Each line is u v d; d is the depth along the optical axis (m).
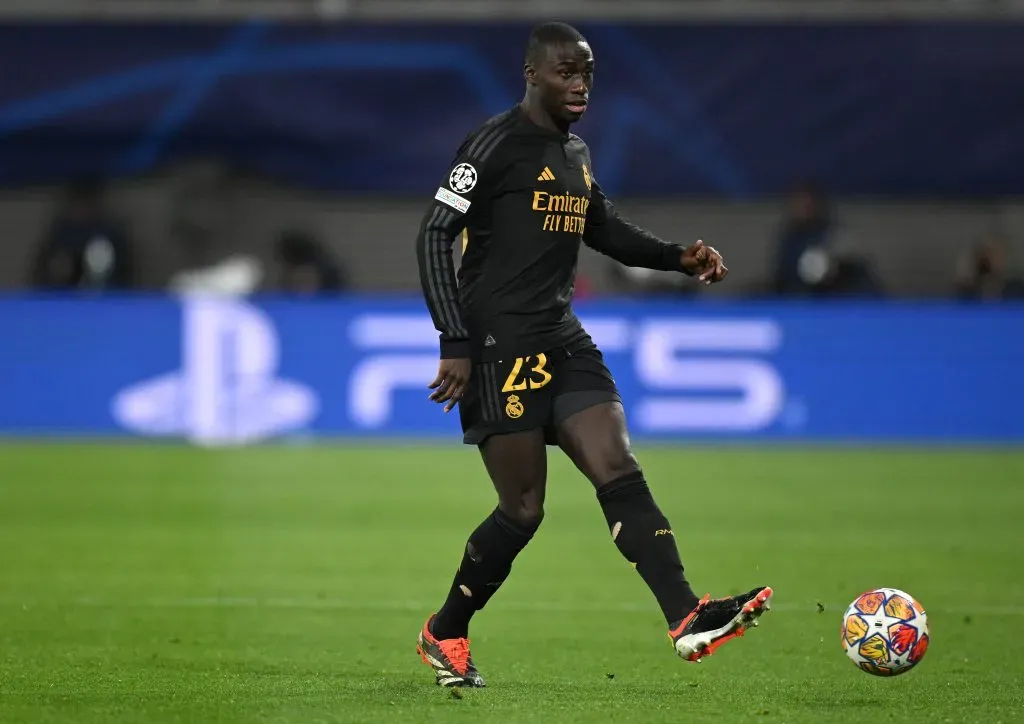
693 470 52.06
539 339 19.47
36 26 65.69
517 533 19.81
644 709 18.84
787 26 65.62
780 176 66.50
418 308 61.00
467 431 19.91
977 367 60.78
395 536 38.22
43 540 37.12
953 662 22.78
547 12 65.62
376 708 18.84
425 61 65.81
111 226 65.56
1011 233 68.31
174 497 45.19
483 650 24.08
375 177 66.81
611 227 20.88
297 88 66.12
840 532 39.16
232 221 67.50
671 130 66.00
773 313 60.94
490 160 19.31
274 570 32.91
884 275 68.62
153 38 65.81
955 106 66.12
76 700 19.34
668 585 18.73
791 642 24.72
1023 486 48.66
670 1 65.56
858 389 60.94
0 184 66.69
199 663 22.41
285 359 60.88
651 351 60.81
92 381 61.12
